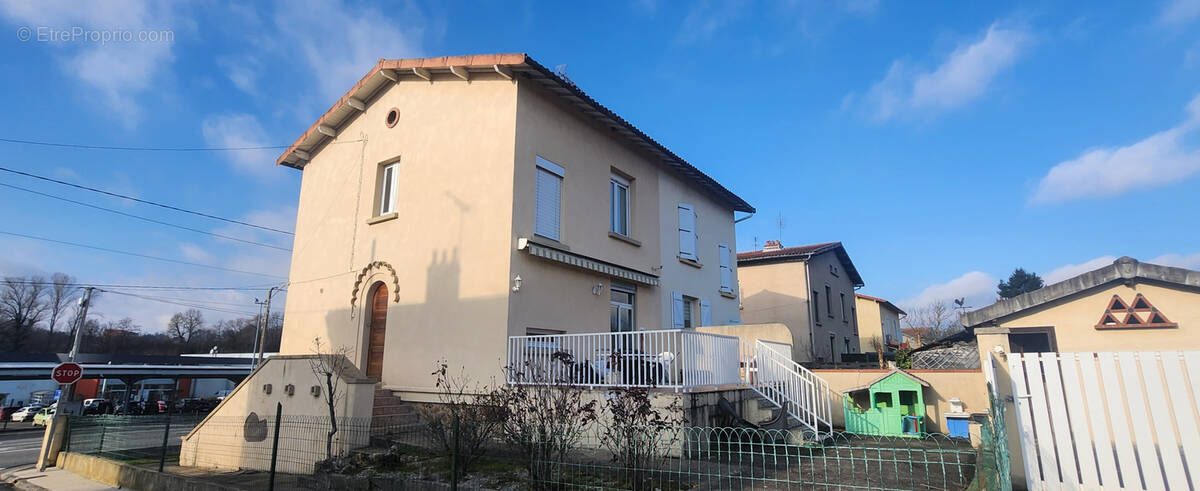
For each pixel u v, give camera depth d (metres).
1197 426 5.18
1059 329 12.77
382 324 13.45
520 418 7.72
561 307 12.59
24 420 37.19
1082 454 5.60
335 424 9.47
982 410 12.88
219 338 84.50
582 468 7.57
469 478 7.85
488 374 11.20
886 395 12.98
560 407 7.71
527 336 10.90
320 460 9.53
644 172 16.38
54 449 13.91
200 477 9.95
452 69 12.95
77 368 14.61
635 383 9.67
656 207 16.61
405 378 12.45
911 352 17.45
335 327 14.16
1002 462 5.36
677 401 8.82
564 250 12.84
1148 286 12.12
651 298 15.72
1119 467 5.43
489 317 11.48
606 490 6.76
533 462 7.34
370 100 15.09
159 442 13.69
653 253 16.12
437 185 13.05
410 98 14.11
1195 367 5.25
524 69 12.25
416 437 9.76
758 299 26.30
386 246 13.59
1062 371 5.81
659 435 8.48
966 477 7.57
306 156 16.70
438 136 13.34
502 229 11.77
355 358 13.40
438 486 7.63
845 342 30.22
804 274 25.62
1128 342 12.08
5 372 30.97
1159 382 5.38
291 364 10.87
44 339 63.06
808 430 10.92
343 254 14.56
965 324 13.84
